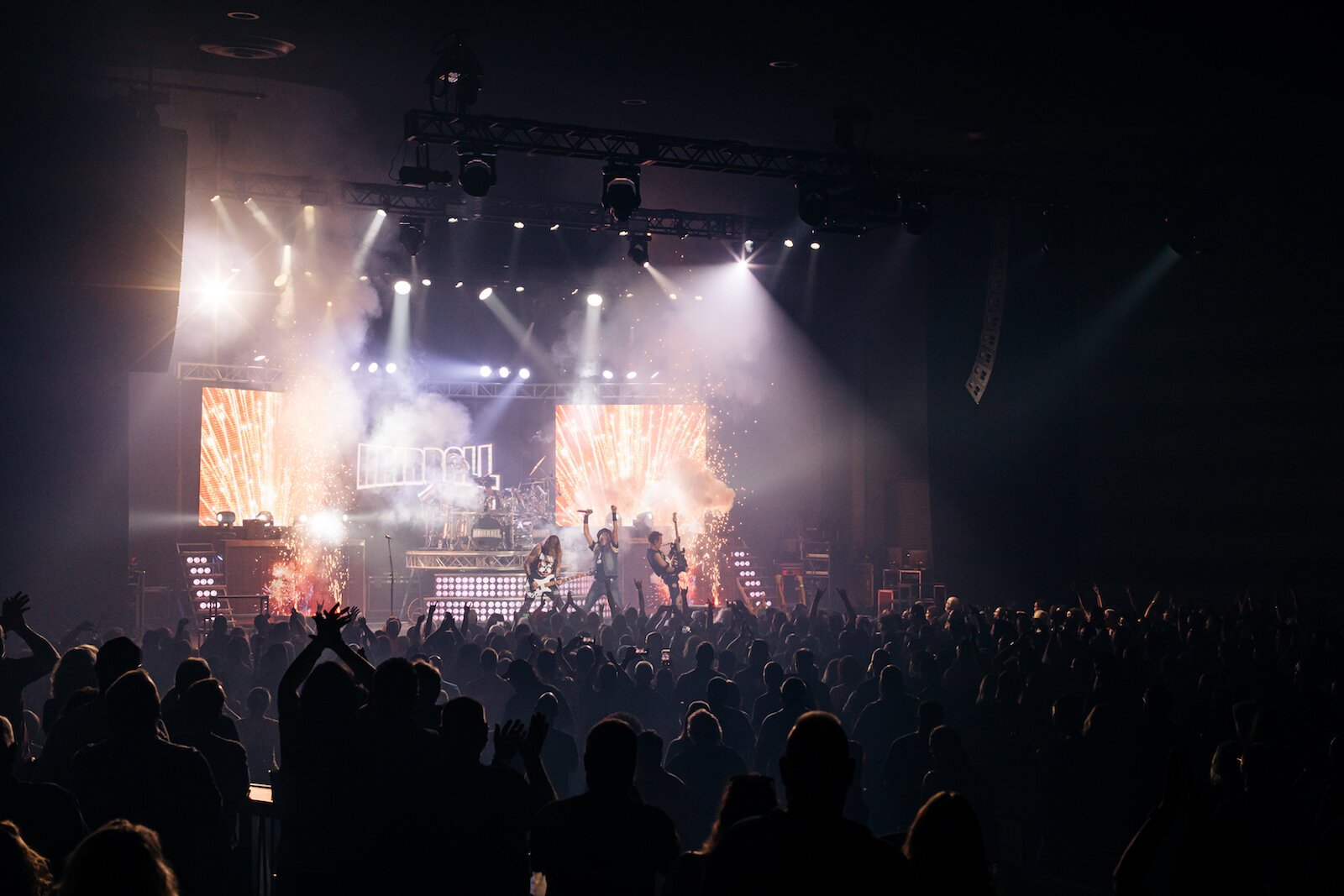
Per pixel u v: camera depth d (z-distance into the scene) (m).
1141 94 17.36
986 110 18.08
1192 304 22.23
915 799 6.38
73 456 15.29
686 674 8.48
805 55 15.86
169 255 14.72
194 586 25.45
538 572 24.27
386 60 16.33
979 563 24.59
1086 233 23.73
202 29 14.98
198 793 4.40
